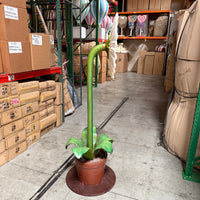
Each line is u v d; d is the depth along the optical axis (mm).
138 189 1434
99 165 1368
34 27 2596
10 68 1549
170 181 1529
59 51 2361
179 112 1796
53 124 2424
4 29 1447
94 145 1414
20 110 1750
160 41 7590
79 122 2660
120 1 7730
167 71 4500
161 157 1859
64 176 1557
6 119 1610
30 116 1927
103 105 3461
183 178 1562
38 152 1880
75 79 4949
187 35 1571
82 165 1347
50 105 2295
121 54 7508
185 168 1618
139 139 2219
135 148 2016
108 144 1325
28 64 1740
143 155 1887
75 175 1557
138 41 7934
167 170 1666
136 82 5691
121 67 7660
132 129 2488
